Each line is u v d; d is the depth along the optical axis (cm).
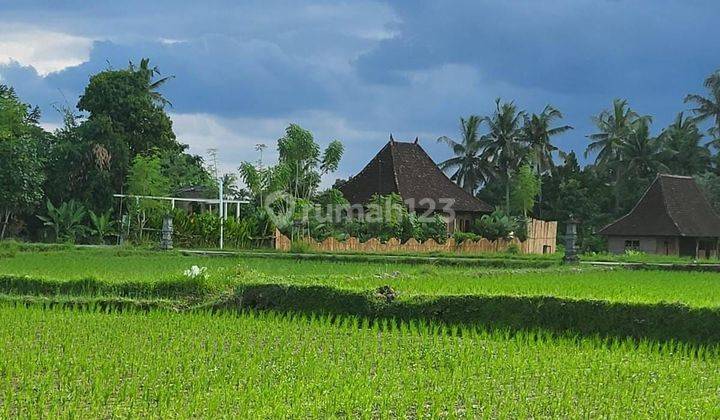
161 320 1908
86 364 1377
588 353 1584
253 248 4638
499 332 1834
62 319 1898
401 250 4575
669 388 1301
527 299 1897
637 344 1744
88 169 5669
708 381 1365
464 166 7831
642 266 3456
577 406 1183
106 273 2594
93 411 1107
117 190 5794
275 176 5225
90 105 6125
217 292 2262
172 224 4734
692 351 1605
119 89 6159
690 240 5525
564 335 1822
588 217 7225
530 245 5269
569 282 2461
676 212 5547
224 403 1152
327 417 1093
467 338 1756
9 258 3466
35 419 1056
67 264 3064
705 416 1121
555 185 7719
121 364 1390
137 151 6203
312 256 3866
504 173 7775
